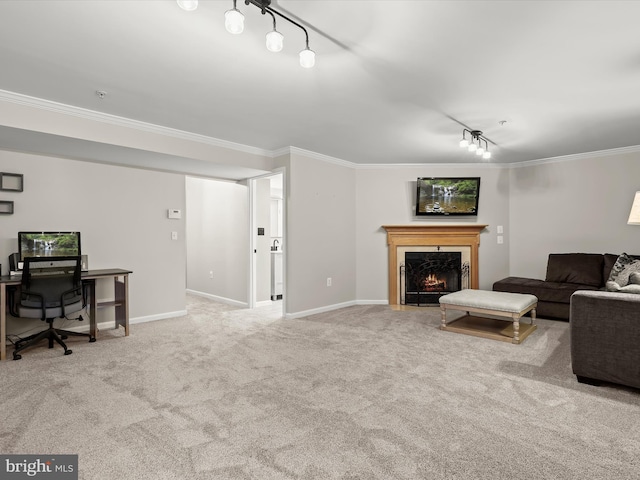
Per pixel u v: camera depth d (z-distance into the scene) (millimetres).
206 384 2633
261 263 5836
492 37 2213
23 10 1926
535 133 4207
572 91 3031
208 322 4621
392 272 5801
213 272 6363
